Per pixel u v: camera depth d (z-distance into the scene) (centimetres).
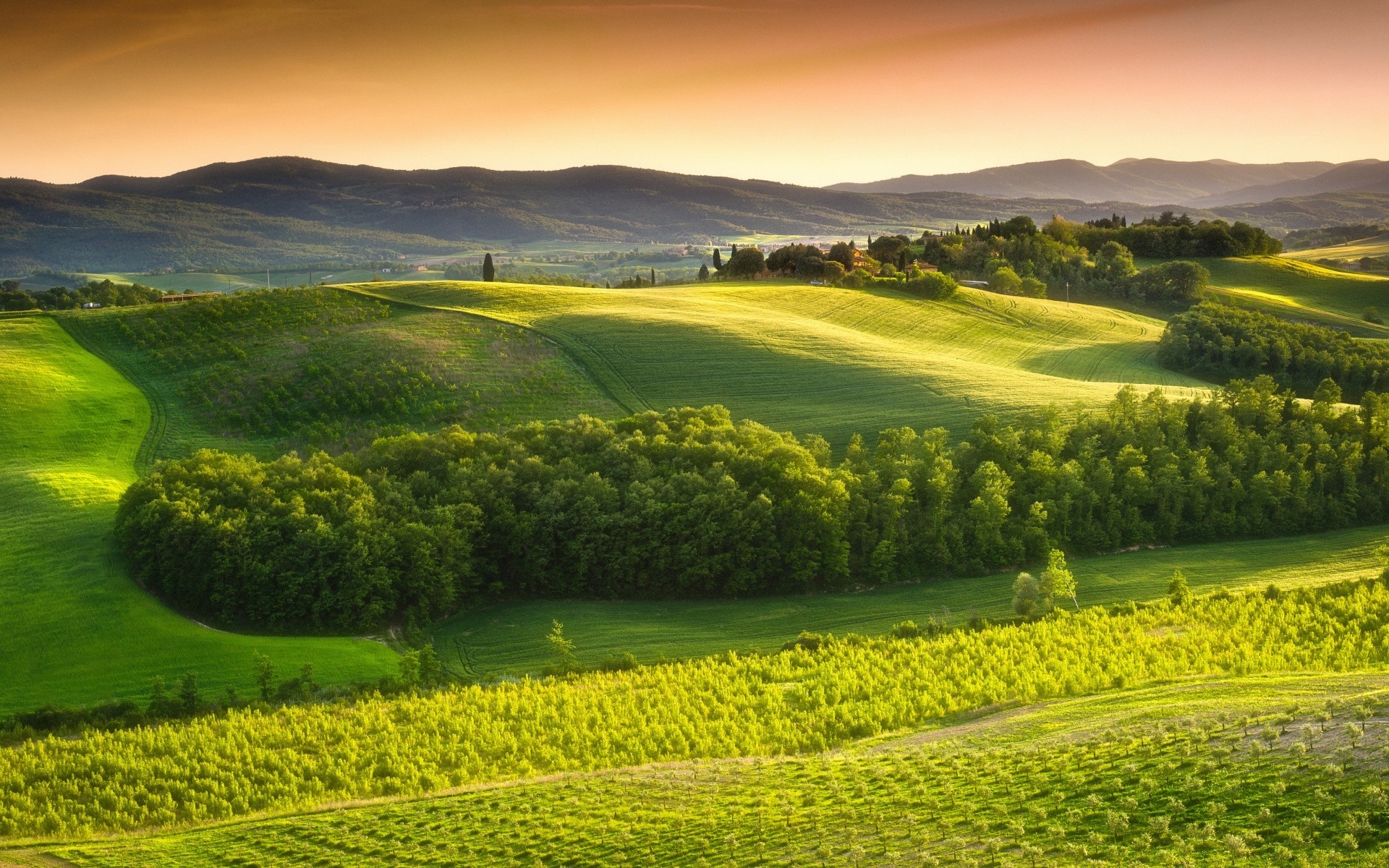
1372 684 3872
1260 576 7431
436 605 7462
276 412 11019
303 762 4641
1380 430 9806
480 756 4684
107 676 5919
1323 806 2541
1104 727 3809
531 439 9469
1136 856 2552
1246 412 10050
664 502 8125
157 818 4169
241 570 7038
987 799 3175
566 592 7975
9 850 3797
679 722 4934
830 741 4550
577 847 3378
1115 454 9444
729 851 3122
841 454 9875
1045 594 6731
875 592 7856
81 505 8200
